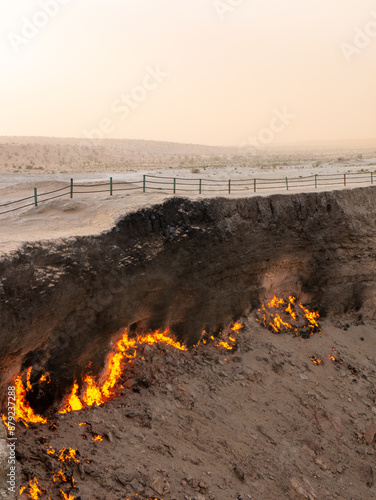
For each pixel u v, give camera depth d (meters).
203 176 47.53
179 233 16.34
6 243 11.45
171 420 14.17
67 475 10.62
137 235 15.00
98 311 13.48
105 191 21.95
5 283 10.45
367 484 15.11
